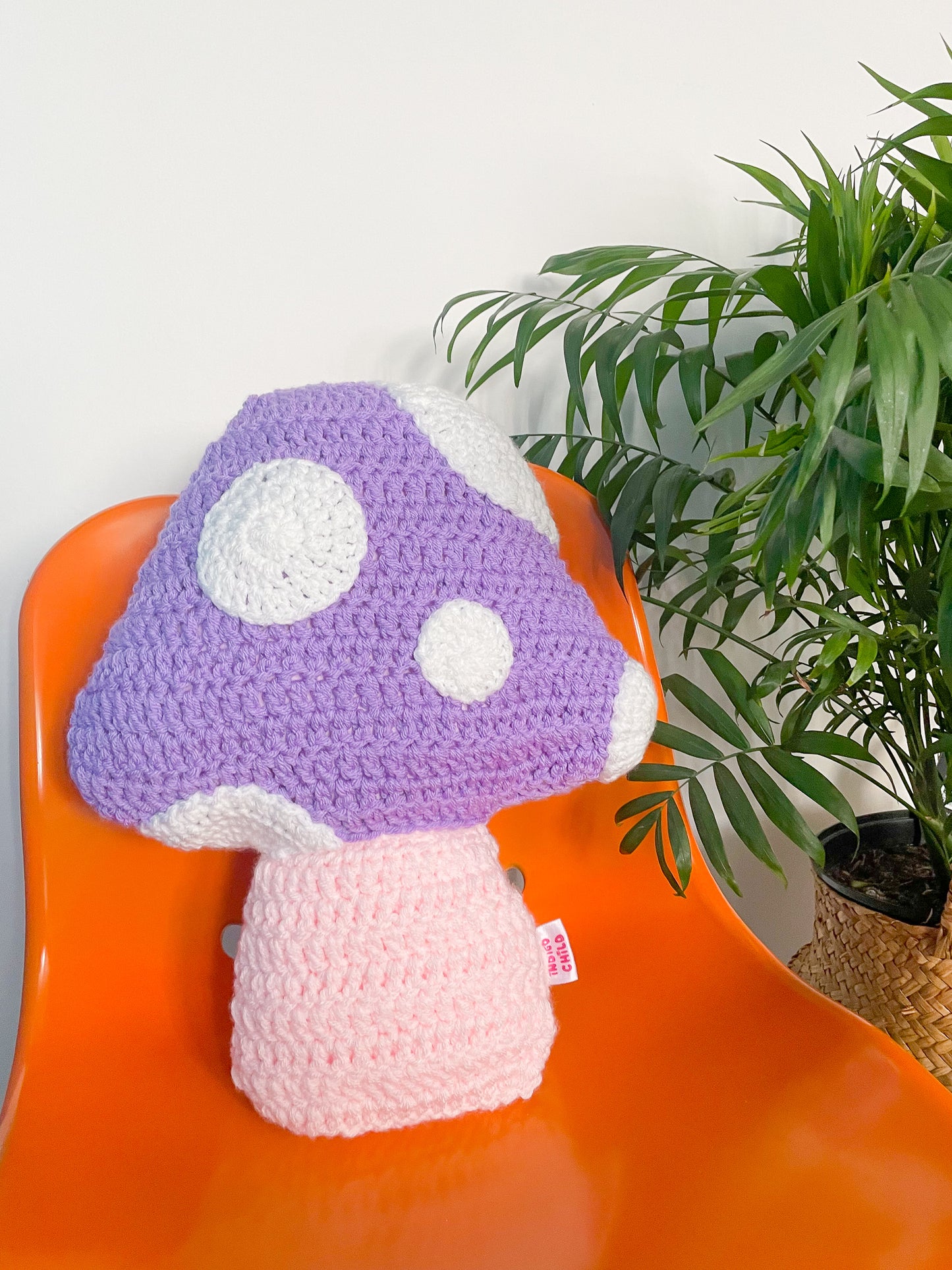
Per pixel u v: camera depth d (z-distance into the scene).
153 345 0.83
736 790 0.75
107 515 0.69
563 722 0.60
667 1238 0.50
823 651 0.71
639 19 0.97
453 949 0.59
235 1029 0.60
